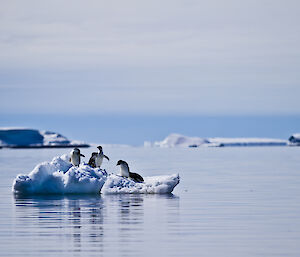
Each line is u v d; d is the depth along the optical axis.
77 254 51.56
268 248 53.38
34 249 53.50
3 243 56.06
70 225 65.88
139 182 106.06
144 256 50.69
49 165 104.62
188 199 91.88
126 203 86.56
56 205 84.81
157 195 98.62
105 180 104.25
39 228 64.00
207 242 56.03
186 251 52.38
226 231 61.62
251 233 60.44
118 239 57.59
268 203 85.88
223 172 166.75
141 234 60.09
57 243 55.94
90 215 73.75
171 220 69.19
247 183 123.88
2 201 91.06
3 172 177.62
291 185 118.06
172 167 198.62
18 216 73.38
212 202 87.44
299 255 50.69
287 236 58.78
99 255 51.19
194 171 172.00
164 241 56.53
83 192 102.19
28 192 101.69
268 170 176.75
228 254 51.12
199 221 68.31
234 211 77.00
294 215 73.00
